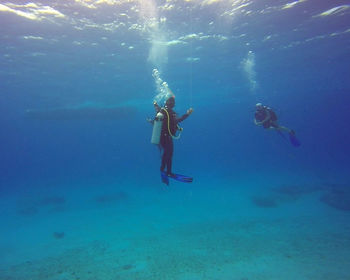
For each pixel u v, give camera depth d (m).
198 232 13.06
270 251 9.91
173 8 11.59
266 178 35.66
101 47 15.64
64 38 13.95
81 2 10.62
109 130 106.25
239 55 20.58
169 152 4.78
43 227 17.19
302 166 48.62
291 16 13.73
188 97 42.28
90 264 9.72
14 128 81.94
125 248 11.34
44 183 51.66
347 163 46.28
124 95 31.95
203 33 14.98
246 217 15.92
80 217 19.38
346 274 7.74
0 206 27.39
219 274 8.23
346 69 32.50
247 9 12.40
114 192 30.09
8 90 25.72
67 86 24.44
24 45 14.45
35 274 9.16
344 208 16.22
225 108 75.56
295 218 14.75
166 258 9.77
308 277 7.71
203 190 28.75
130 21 12.59
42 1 10.38
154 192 29.12
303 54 22.39
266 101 69.75
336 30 16.80
